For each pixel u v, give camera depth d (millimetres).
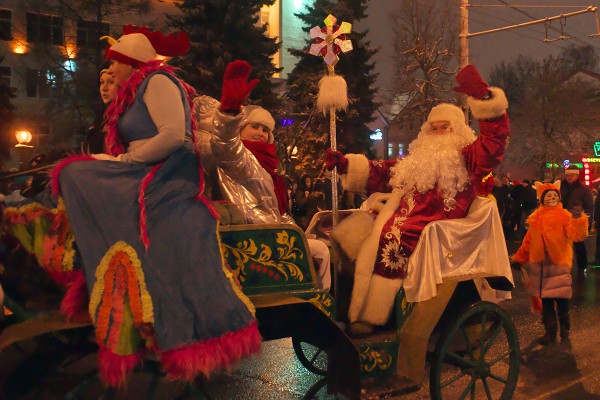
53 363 2664
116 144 2895
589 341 6242
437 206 4105
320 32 4703
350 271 4031
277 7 38594
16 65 26453
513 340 4195
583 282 9750
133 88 2809
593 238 16828
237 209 3396
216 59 19156
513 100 43781
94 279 2514
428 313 3641
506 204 16766
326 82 4578
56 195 2715
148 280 2521
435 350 3748
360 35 23250
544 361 5559
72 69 25422
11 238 2887
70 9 24141
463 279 3852
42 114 24828
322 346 3305
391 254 3793
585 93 37719
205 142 3570
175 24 20750
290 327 3332
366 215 4188
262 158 4023
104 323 2475
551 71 38000
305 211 11711
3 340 2387
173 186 2725
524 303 8164
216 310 2562
